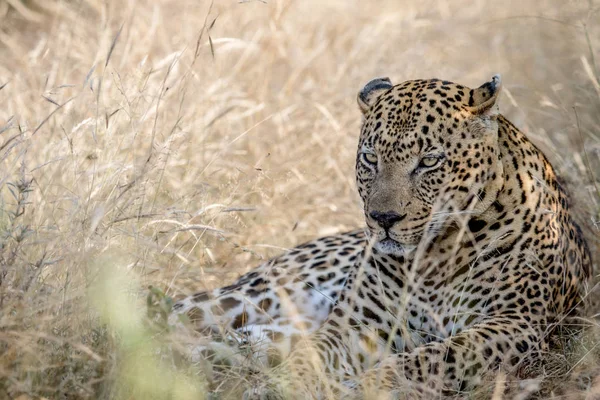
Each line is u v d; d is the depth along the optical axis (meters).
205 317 10.74
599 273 11.41
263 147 14.03
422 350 8.77
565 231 10.33
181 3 17.98
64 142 10.81
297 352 9.29
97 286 8.09
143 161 10.62
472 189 9.45
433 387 8.59
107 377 7.55
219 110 13.74
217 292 11.14
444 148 9.37
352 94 15.84
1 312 7.75
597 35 16.88
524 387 8.53
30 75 14.21
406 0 20.20
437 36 19.22
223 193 11.87
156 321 7.81
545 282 9.70
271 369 8.88
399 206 9.33
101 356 7.79
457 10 20.33
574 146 14.48
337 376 9.38
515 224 9.66
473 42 19.06
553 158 14.35
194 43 15.58
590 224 11.94
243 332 10.12
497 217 9.65
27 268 8.31
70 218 8.95
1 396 7.36
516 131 10.12
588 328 9.92
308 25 18.69
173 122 12.63
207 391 8.23
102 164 10.23
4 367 7.50
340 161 14.27
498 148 9.62
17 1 18.23
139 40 15.51
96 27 16.27
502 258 9.63
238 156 13.62
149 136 11.74
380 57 17.62
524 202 9.70
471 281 9.66
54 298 8.02
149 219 9.95
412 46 18.36
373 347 9.81
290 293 11.12
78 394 7.57
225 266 11.91
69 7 17.30
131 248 9.39
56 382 7.68
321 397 8.66
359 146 9.89
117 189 9.66
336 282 11.23
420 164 9.39
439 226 9.52
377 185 9.48
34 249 8.72
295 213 13.23
